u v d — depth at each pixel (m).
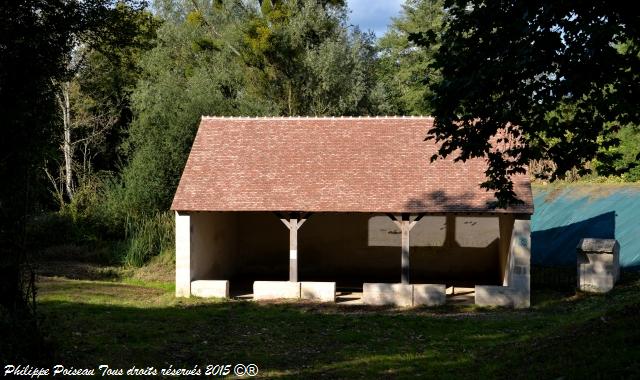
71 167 34.94
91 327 14.26
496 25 9.94
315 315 17.14
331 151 21.11
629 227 21.62
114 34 13.68
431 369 11.34
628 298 17.62
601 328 10.93
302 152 21.16
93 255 26.47
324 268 25.31
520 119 10.55
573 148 10.94
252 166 20.78
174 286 22.06
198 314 16.89
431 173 20.02
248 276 25.06
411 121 21.89
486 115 10.39
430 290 18.95
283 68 34.62
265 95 35.19
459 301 19.64
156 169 30.14
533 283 21.06
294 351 13.02
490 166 11.62
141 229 27.16
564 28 8.90
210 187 20.11
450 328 15.42
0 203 10.73
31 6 11.04
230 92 36.69
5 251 10.77
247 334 14.58
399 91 43.34
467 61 10.17
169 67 37.59
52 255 26.27
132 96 33.19
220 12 39.31
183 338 13.90
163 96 32.31
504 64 9.25
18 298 10.91
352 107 35.38
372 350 13.11
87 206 30.31
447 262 24.77
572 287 20.33
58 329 13.63
